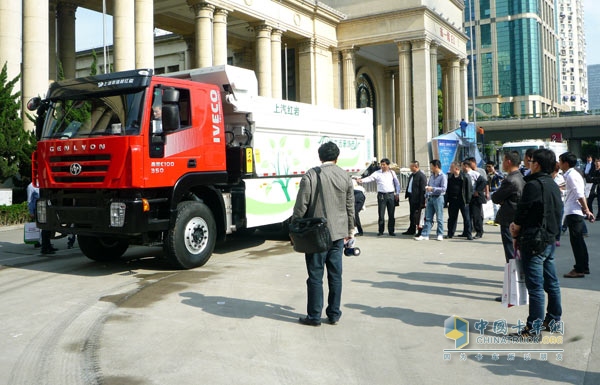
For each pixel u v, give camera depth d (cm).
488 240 1291
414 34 3672
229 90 1068
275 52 3284
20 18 1909
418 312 647
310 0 3512
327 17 3728
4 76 1778
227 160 1111
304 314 648
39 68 1938
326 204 594
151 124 870
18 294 783
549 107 12375
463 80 4659
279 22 3291
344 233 603
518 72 11319
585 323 594
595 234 1374
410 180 1395
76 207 899
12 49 1875
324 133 1404
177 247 921
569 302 683
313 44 3669
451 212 1331
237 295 747
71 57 2803
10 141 1744
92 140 876
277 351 519
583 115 6250
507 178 730
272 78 3278
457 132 2847
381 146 4694
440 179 1292
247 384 441
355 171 1553
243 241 1327
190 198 994
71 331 598
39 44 1938
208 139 995
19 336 583
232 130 1152
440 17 3866
